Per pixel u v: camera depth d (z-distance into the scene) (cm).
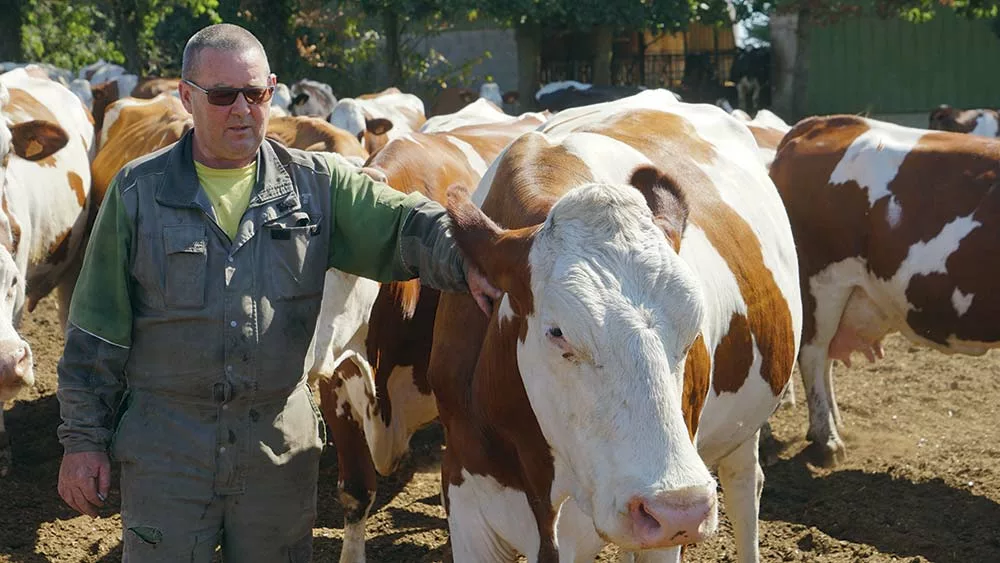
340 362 484
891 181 629
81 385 314
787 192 670
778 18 2758
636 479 248
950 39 2827
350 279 462
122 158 796
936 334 627
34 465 643
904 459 658
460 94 2184
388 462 540
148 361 316
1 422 622
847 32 2878
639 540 249
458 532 354
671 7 2461
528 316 278
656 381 253
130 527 319
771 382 429
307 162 329
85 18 2370
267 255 317
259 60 308
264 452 322
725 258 392
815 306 665
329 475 644
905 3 2378
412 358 539
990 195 598
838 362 882
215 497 320
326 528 567
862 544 527
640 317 256
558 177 344
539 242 274
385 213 328
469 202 298
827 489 618
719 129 475
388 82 2364
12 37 1988
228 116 304
